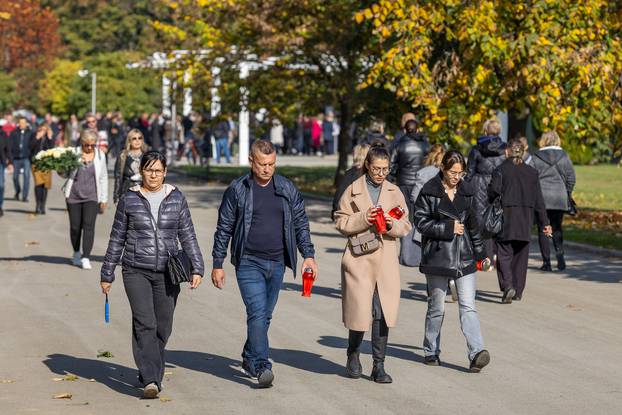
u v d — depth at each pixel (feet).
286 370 60.03
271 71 204.13
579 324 75.41
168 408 51.42
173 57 205.57
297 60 198.80
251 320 55.77
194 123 288.92
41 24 452.35
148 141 300.81
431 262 60.29
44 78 427.33
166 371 59.31
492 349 66.59
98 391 54.70
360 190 57.62
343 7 179.83
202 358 62.75
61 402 52.26
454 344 67.87
